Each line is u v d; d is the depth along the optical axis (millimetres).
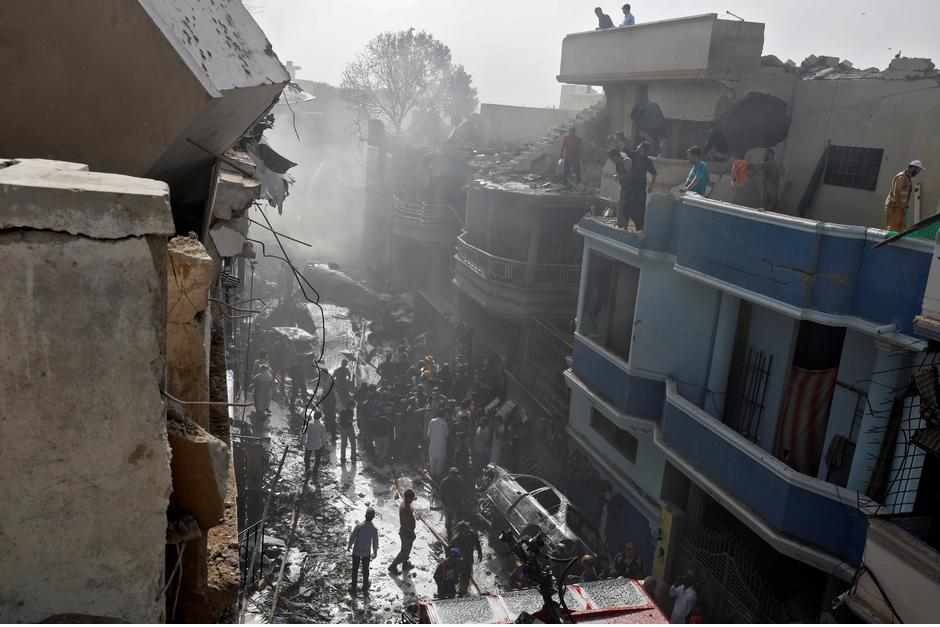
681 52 14758
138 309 2025
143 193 1976
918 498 7152
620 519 13977
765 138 13734
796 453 10039
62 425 1997
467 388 20844
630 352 12328
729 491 10047
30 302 1911
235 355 15789
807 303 8719
